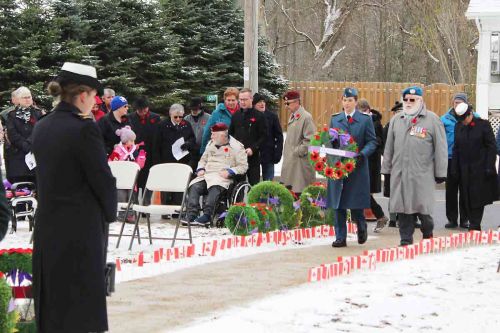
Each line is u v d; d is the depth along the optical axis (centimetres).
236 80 3278
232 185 1592
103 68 2820
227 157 1605
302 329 812
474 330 814
